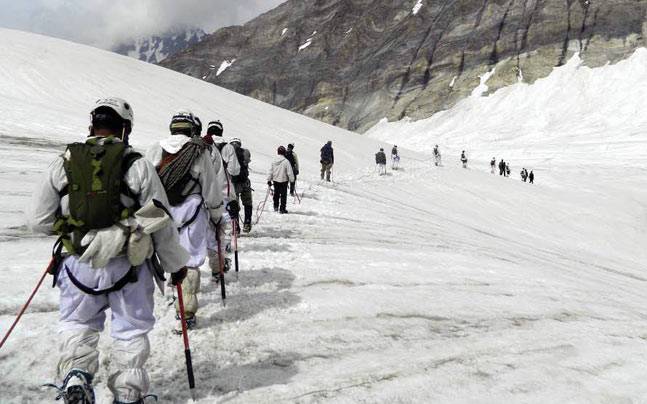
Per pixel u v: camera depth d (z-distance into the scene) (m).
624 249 24.61
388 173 29.39
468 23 152.75
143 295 2.57
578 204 30.62
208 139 4.63
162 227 2.48
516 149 80.12
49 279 4.73
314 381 3.38
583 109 101.38
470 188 29.06
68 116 21.27
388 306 5.14
